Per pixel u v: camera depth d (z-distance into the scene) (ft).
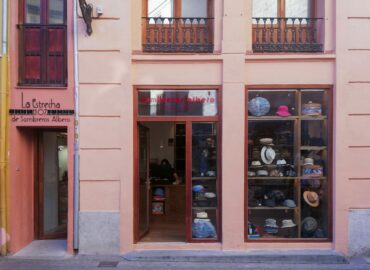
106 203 23.03
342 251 22.97
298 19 24.07
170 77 23.47
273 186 24.16
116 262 21.94
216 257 22.24
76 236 22.95
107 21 23.03
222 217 23.12
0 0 22.94
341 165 22.99
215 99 23.79
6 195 22.89
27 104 23.04
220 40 23.48
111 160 23.02
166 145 34.71
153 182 31.09
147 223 26.55
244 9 23.50
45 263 21.68
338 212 22.98
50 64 23.54
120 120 23.00
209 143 23.95
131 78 23.26
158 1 24.77
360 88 23.04
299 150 24.13
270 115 24.00
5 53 22.86
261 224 23.91
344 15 23.06
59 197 26.89
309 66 23.43
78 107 23.00
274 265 21.74
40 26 23.53
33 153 25.64
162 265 21.56
